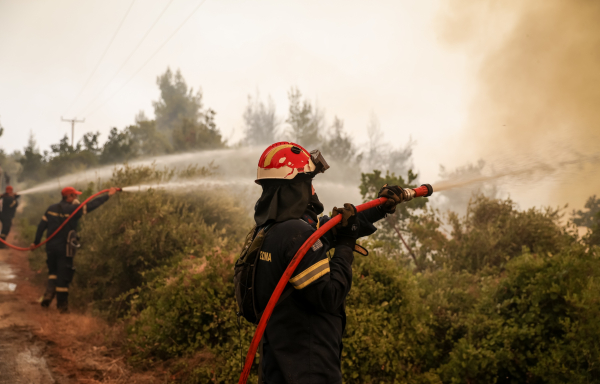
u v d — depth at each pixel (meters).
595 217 6.17
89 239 7.37
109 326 5.41
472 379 3.74
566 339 3.57
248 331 3.60
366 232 2.11
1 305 6.15
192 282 4.07
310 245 1.81
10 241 14.41
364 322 3.52
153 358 4.11
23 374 3.82
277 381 1.94
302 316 1.91
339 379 1.93
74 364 4.11
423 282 4.87
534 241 5.70
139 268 6.03
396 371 3.52
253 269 2.02
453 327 4.21
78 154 23.17
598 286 3.65
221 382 3.52
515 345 3.74
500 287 4.20
